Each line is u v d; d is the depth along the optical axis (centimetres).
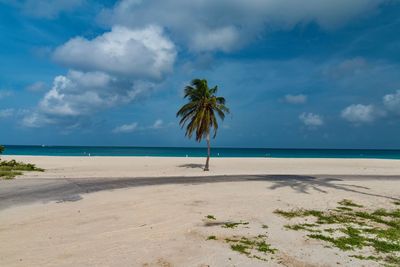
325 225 1163
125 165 3941
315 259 836
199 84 3622
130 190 1783
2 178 2216
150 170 3262
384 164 4844
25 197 1558
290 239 990
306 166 4184
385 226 1180
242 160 5341
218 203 1463
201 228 1068
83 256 801
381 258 858
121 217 1189
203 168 3666
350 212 1378
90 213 1245
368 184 2219
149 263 768
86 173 2716
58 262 759
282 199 1597
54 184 1972
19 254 805
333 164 4703
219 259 807
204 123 3522
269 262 802
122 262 769
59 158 5016
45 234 975
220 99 3666
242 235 1009
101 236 966
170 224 1107
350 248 928
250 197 1625
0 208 1320
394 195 1805
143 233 1004
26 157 5116
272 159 5712
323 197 1684
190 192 1739
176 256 818
